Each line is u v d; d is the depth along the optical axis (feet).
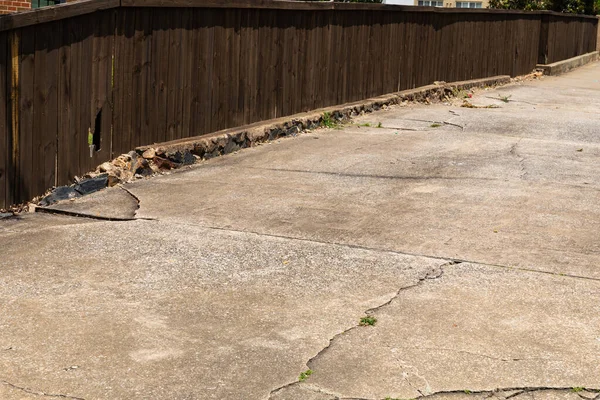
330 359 14.21
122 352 14.42
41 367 13.82
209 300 16.92
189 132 30.96
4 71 22.74
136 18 27.68
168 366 13.91
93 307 16.44
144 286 17.67
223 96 32.63
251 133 33.32
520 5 86.79
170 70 29.58
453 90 51.34
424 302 16.87
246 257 19.67
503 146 34.45
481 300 17.01
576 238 21.44
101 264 19.03
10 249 20.04
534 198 25.58
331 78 40.16
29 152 23.95
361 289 17.62
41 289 17.39
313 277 18.34
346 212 23.79
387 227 22.30
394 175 28.66
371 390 13.14
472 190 26.55
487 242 21.01
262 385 13.26
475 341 14.99
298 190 26.35
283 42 35.99
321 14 38.55
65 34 24.82
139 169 28.02
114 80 27.12
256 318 15.99
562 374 13.70
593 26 86.69
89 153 26.40
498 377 13.58
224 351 14.49
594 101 51.75
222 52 32.19
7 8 35.27
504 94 53.67
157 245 20.49
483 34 57.93
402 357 14.32
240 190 26.27
